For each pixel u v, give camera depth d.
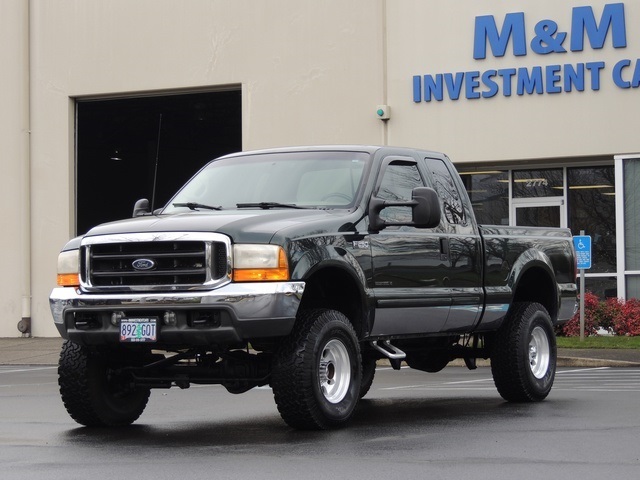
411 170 11.42
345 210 10.44
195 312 9.44
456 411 11.58
